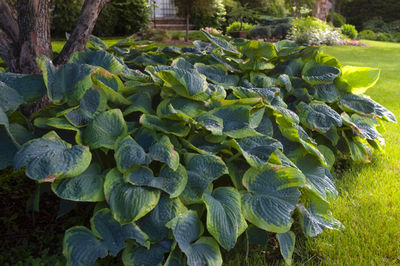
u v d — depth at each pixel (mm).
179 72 2285
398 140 4219
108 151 2271
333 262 2219
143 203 1812
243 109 2367
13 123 2230
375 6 26203
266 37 16266
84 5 3436
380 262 2230
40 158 1781
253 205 2078
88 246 1791
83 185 1909
